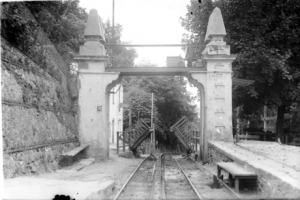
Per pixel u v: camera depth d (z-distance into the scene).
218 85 21.22
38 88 15.11
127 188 13.31
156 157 30.44
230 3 25.44
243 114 30.97
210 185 13.74
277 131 28.00
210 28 21.42
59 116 18.14
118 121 44.78
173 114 57.03
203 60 21.59
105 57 21.14
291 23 24.36
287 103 26.73
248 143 21.28
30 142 13.30
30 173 12.50
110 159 21.92
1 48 11.83
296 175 10.08
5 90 11.71
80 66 21.31
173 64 23.23
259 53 23.11
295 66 25.61
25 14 14.29
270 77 24.52
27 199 8.31
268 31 25.19
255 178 11.44
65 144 18.02
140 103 50.81
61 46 24.25
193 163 22.77
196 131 28.41
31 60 14.83
